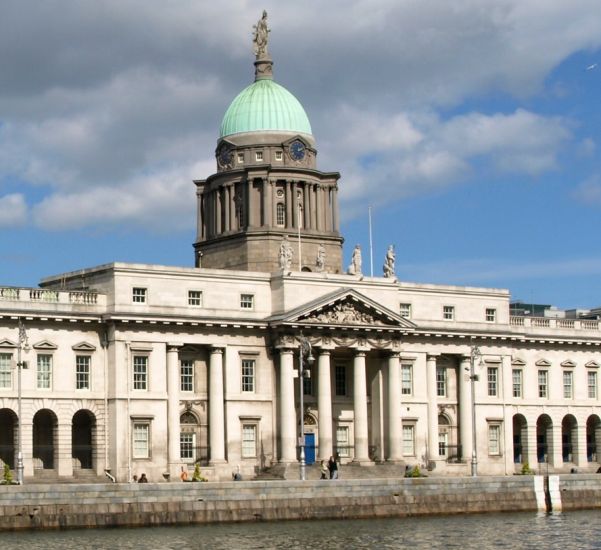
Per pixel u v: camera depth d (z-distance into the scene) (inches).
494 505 4702.3
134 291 5270.7
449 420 6063.0
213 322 5398.6
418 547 3762.3
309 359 4992.6
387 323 5738.2
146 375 5280.5
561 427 6491.1
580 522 4404.5
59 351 5123.0
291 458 5477.4
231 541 3823.8
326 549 3695.9
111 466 5172.2
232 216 6338.6
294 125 6441.9
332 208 6451.8
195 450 5423.2
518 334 6264.8
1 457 5078.7
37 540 3764.8
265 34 6658.5
